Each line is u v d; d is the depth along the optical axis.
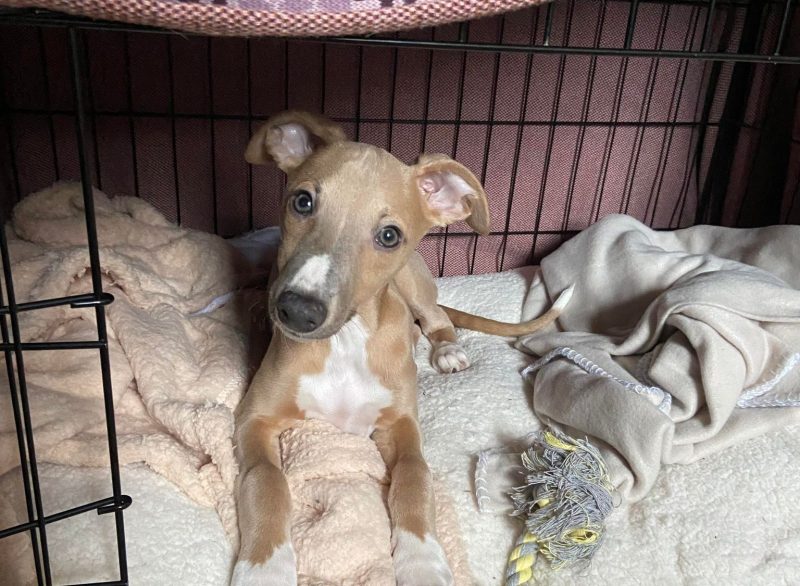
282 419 0.47
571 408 0.50
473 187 0.43
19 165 0.68
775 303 0.51
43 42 0.65
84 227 0.60
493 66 0.73
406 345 0.49
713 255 0.62
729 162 0.79
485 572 0.43
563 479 0.42
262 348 0.56
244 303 0.60
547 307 0.68
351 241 0.39
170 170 0.71
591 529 0.41
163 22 0.25
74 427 0.45
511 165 0.77
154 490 0.43
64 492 0.41
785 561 0.42
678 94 0.78
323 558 0.39
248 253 0.66
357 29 0.27
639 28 0.75
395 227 0.40
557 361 0.55
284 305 0.36
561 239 0.80
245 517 0.39
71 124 0.68
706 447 0.48
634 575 0.41
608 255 0.65
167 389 0.49
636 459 0.45
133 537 0.39
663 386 0.50
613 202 0.81
